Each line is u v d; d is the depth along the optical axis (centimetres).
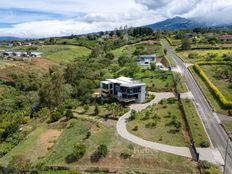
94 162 5781
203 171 4991
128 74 12019
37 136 7525
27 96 11094
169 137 6306
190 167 5194
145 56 14388
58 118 8338
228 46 17275
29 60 17875
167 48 18788
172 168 5278
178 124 6738
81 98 9581
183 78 11100
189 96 8962
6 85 12900
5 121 8494
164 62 14338
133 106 8538
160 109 7962
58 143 6894
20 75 13538
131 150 5853
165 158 5497
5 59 17712
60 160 6022
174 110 7794
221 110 7775
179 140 6156
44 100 9531
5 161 6397
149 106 8288
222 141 6056
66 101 9506
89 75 12238
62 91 9706
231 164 5203
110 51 19700
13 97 11094
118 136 6481
